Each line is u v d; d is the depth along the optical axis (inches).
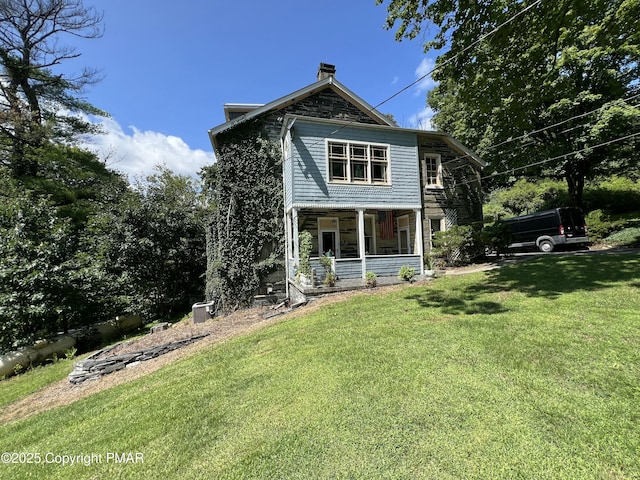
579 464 83.2
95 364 251.8
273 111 473.7
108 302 441.7
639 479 77.2
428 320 215.3
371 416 113.5
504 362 141.1
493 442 93.7
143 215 510.0
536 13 249.3
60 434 146.3
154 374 211.6
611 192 709.3
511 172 626.5
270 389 146.2
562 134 562.3
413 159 438.3
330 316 257.4
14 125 569.9
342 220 503.8
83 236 478.6
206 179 582.9
